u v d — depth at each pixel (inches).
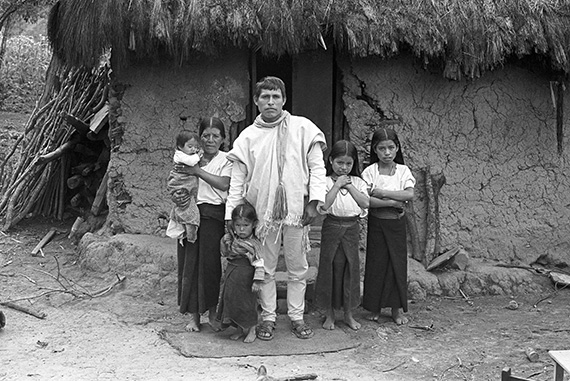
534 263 283.7
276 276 248.8
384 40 251.6
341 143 218.1
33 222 324.8
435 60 269.6
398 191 225.0
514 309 249.6
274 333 219.8
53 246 299.4
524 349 211.6
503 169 281.6
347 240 221.6
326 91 274.8
